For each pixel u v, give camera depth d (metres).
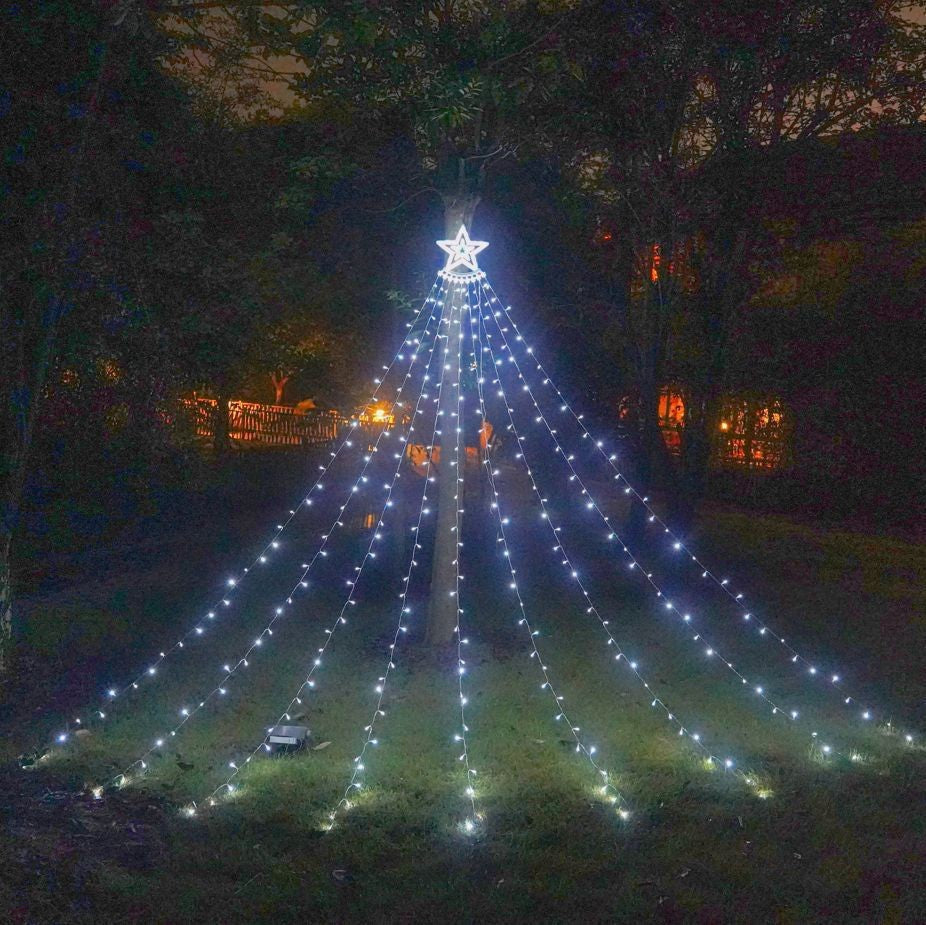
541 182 10.88
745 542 15.59
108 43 7.15
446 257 9.62
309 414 21.59
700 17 9.93
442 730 6.72
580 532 15.30
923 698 7.70
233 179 9.33
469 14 8.12
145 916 4.30
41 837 4.91
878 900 4.50
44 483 12.66
